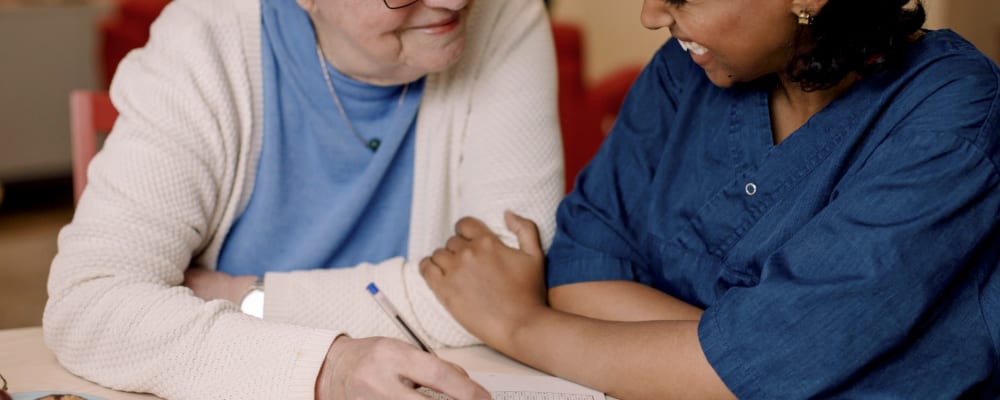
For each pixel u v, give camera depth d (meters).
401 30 1.23
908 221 1.01
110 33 3.82
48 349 1.25
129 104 1.29
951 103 1.03
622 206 1.33
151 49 1.34
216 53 1.33
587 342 1.15
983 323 1.04
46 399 1.06
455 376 1.03
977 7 3.35
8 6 4.32
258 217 1.41
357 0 1.19
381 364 1.04
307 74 1.36
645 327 1.12
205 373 1.11
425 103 1.43
